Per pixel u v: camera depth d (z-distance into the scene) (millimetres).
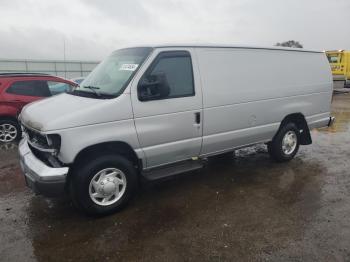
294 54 6059
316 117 6594
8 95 8000
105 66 4930
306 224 3922
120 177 4262
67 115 3812
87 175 3957
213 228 3861
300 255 3318
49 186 3799
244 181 5352
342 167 6004
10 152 7215
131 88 4156
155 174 4492
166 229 3857
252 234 3719
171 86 4496
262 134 5695
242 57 5273
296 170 5855
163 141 4492
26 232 3846
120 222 4039
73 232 3826
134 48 4766
